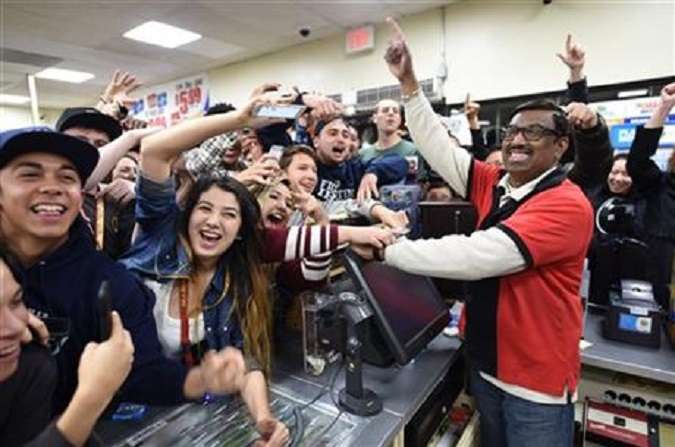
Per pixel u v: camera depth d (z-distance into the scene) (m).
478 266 1.13
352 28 5.00
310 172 1.69
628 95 3.56
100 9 4.35
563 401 1.22
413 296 1.34
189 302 1.11
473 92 4.32
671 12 3.36
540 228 1.12
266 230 1.22
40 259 0.77
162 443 0.96
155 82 7.47
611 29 3.60
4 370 0.59
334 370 1.27
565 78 3.82
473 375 1.39
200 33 5.09
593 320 1.79
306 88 5.57
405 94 1.63
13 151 0.68
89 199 1.40
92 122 1.49
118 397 0.86
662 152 2.88
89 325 0.80
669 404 1.54
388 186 1.95
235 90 6.44
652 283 1.75
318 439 0.97
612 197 2.03
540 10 3.91
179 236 1.11
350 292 1.20
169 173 1.07
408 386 1.20
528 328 1.20
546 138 1.22
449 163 1.60
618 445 1.47
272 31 5.05
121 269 0.89
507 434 1.30
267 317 1.22
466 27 4.32
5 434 0.64
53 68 6.49
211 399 1.10
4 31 4.93
